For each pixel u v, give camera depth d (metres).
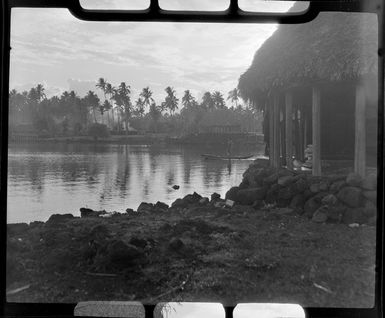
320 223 6.80
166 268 4.47
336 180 7.67
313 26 8.58
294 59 8.38
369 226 6.38
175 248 5.09
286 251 5.02
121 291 3.84
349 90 9.11
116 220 7.30
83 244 5.17
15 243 5.13
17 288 3.82
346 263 4.50
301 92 9.80
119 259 4.58
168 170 17.41
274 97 9.50
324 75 7.52
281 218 7.20
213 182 13.91
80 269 4.42
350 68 6.96
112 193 11.68
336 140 10.77
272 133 9.73
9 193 11.48
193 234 5.95
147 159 21.48
